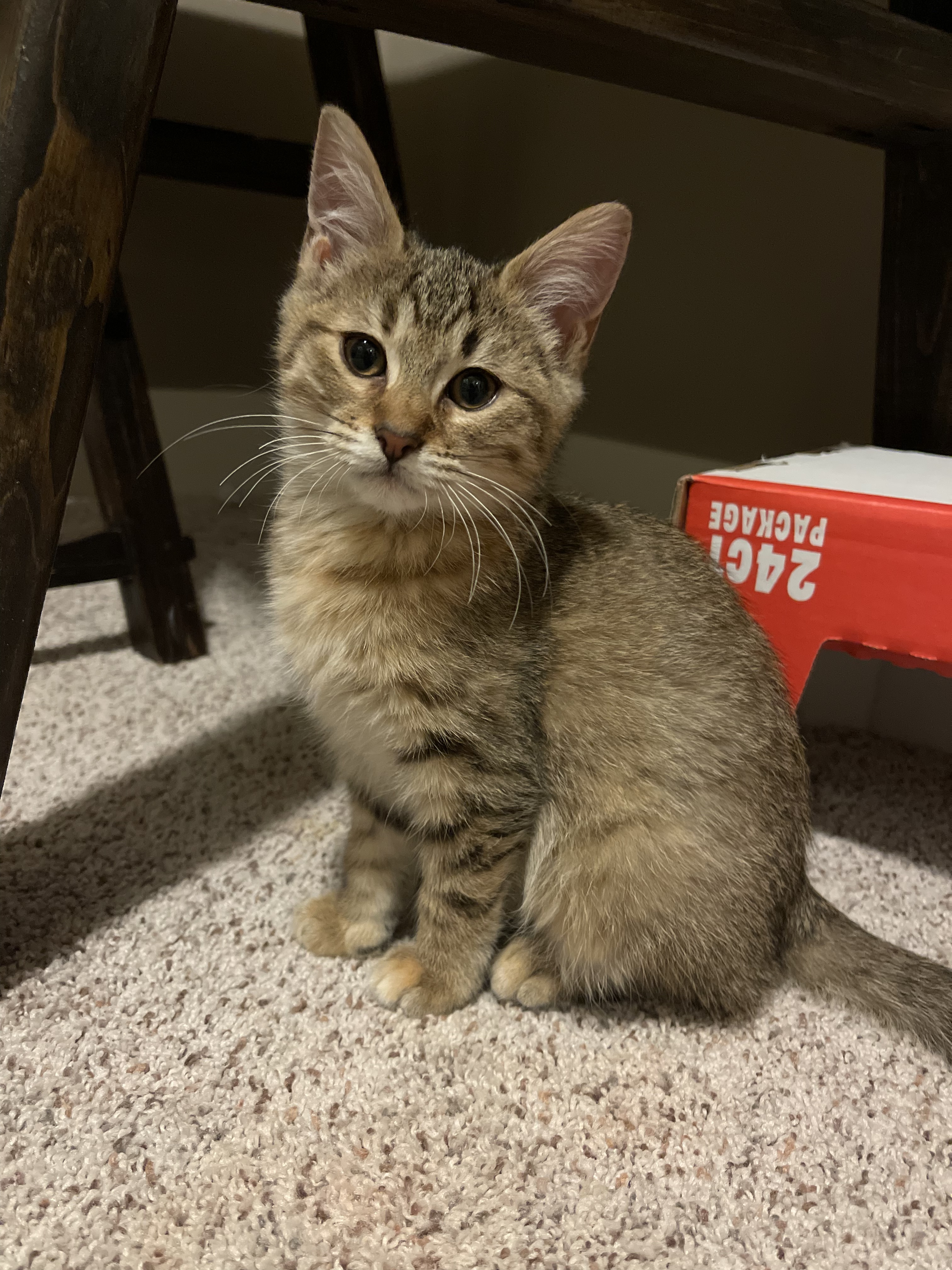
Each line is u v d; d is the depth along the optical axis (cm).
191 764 43
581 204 61
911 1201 25
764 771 32
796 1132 27
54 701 48
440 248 33
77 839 37
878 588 32
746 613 34
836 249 50
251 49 67
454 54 67
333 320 30
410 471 28
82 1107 26
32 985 30
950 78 36
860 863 39
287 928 34
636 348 61
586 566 32
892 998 31
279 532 32
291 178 57
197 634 53
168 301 72
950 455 43
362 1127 26
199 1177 25
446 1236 24
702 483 35
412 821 32
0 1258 23
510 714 29
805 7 31
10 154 22
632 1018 31
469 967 31
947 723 47
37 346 24
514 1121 27
